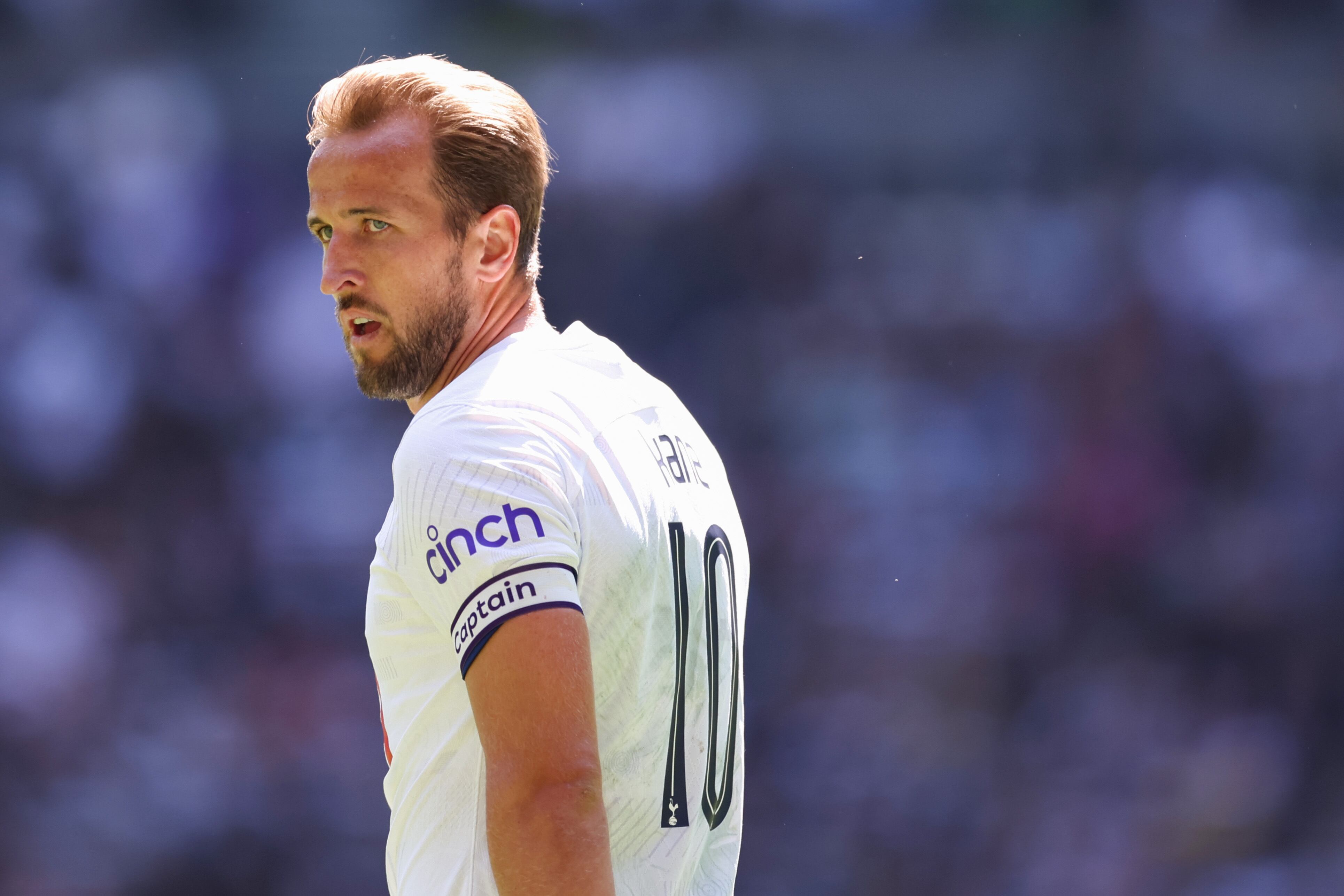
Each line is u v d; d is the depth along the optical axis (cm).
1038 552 3812
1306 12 4269
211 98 4244
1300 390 4072
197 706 3481
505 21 4325
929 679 3544
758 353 4091
